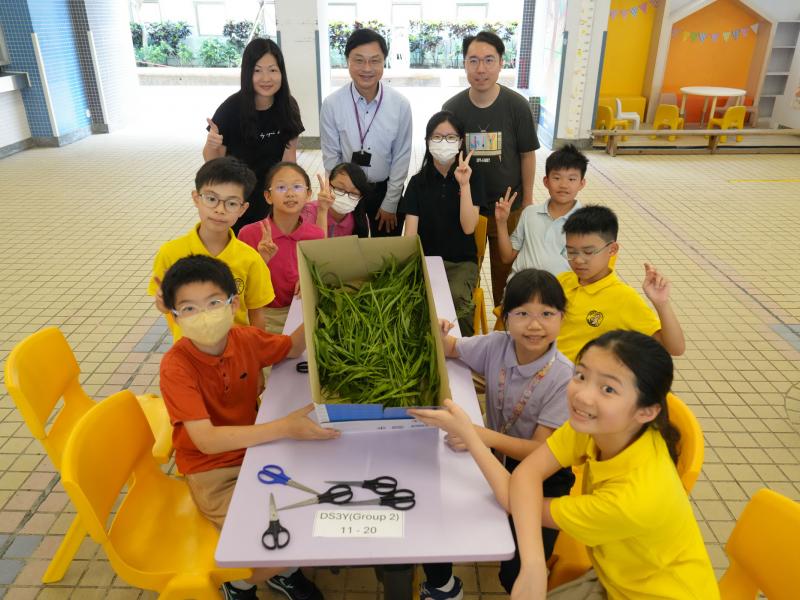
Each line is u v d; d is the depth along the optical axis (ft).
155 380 10.63
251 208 11.60
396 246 6.66
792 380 10.81
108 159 24.34
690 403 10.19
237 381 6.19
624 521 4.30
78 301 13.20
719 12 27.73
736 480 8.54
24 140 25.48
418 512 4.63
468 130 10.90
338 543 4.36
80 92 27.45
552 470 4.97
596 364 4.17
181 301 5.36
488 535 4.43
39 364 6.38
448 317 7.48
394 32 45.60
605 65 28.55
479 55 10.26
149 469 6.19
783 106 28.48
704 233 17.44
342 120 11.49
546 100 27.78
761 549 4.54
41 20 24.45
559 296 5.53
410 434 5.47
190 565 5.39
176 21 47.21
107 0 28.25
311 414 5.54
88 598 6.72
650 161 25.17
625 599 4.72
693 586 4.50
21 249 15.79
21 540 7.46
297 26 24.36
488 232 11.56
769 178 22.80
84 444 5.17
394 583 4.92
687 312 13.14
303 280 5.87
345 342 5.90
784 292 14.02
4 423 9.48
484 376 6.41
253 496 4.79
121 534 5.58
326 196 9.25
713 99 27.76
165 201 19.58
